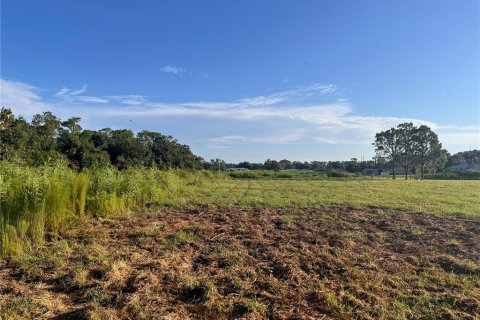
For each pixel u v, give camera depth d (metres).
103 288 4.01
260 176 50.69
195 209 10.34
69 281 4.23
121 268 4.69
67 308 3.63
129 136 40.12
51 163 9.18
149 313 3.53
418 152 59.22
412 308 3.79
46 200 6.48
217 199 12.85
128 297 3.79
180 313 3.58
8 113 21.62
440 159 61.16
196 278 4.42
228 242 6.30
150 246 5.93
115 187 9.63
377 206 11.66
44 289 4.07
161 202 11.22
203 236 6.72
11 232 5.51
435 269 5.06
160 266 4.81
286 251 5.75
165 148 46.81
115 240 6.29
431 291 4.29
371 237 7.00
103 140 37.66
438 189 20.91
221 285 4.27
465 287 4.38
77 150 26.34
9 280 4.32
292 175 53.47
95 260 4.95
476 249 6.16
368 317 3.56
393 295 4.14
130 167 14.10
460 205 12.10
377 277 4.66
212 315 3.59
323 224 8.21
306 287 4.31
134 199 10.47
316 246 6.15
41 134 28.34
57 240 6.11
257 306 3.72
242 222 8.33
